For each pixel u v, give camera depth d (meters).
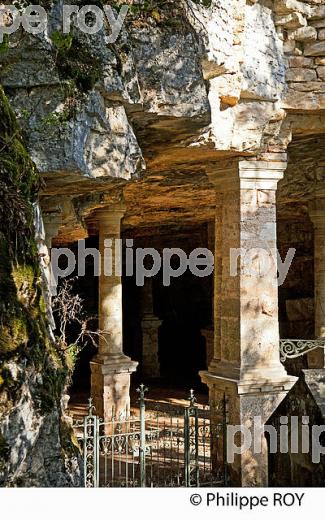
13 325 5.06
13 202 5.47
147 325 24.00
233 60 9.70
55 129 6.84
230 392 10.99
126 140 7.61
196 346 25.44
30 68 6.80
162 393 21.00
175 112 8.12
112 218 14.82
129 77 7.49
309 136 12.14
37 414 5.17
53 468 5.26
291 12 10.53
